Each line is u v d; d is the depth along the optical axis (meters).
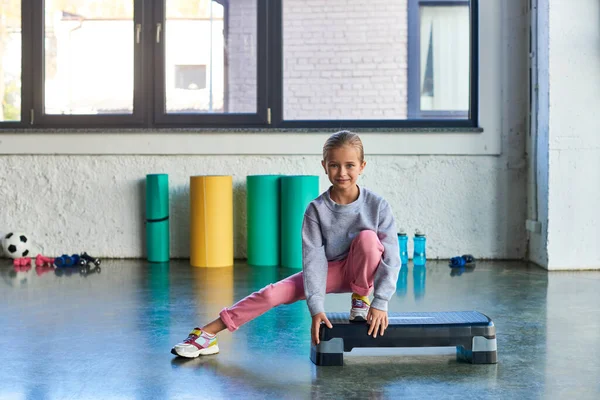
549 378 2.23
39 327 2.94
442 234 5.12
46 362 2.41
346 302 3.54
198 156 5.15
